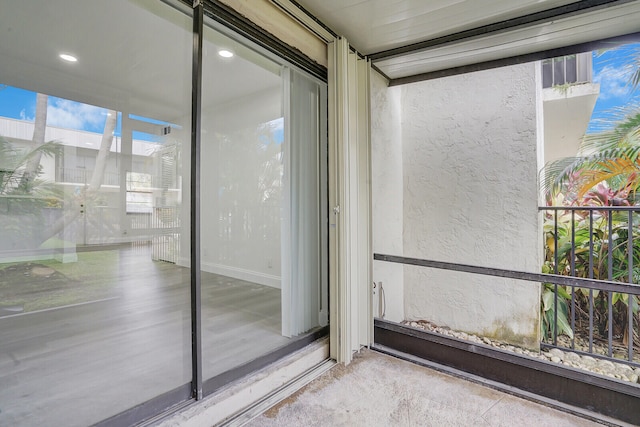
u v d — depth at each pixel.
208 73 1.71
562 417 1.65
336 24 2.05
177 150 1.68
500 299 2.73
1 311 1.42
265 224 2.10
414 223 3.13
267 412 1.66
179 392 1.52
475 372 2.03
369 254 2.46
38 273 1.52
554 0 1.75
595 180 2.58
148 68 1.72
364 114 2.44
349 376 2.02
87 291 1.65
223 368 1.72
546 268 2.74
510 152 2.66
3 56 1.46
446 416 1.64
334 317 2.22
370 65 2.45
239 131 1.89
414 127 3.12
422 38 2.20
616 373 2.31
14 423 1.33
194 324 1.60
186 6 1.62
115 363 1.62
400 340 2.35
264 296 2.08
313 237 2.35
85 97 1.68
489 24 2.01
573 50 2.18
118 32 1.74
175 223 1.67
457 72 2.61
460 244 2.90
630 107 2.52
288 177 2.21
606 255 2.51
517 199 2.63
